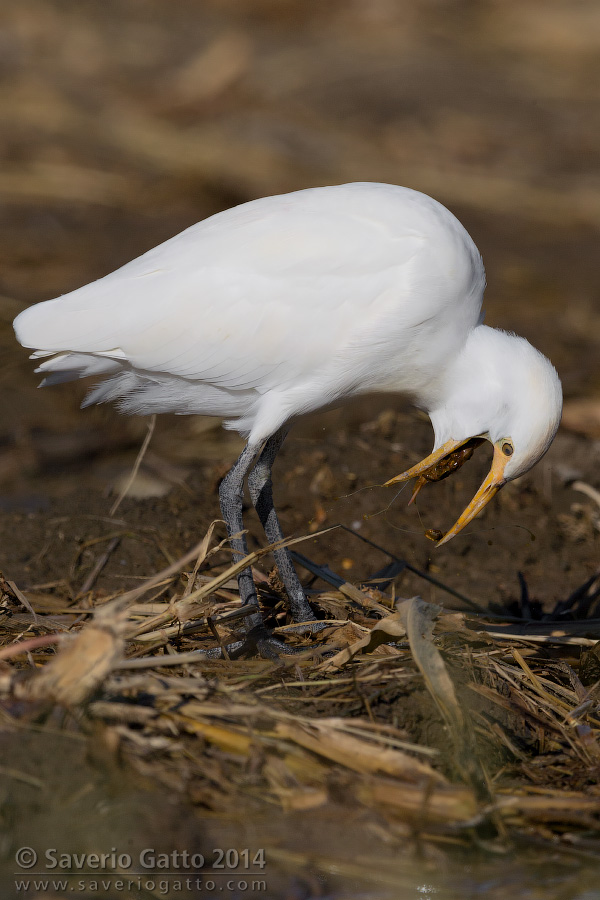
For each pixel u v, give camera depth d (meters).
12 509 9.26
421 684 5.98
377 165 18.14
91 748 5.11
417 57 23.36
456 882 5.04
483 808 5.32
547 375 6.86
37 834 4.89
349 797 5.23
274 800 5.24
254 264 6.79
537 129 20.80
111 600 7.30
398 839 5.15
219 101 19.77
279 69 21.84
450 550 8.77
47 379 7.38
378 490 9.15
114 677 5.57
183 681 5.62
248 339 6.84
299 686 6.04
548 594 8.43
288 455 9.73
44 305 6.98
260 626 6.87
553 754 5.99
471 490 9.29
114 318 6.82
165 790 5.14
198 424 11.23
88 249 14.42
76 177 16.58
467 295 6.95
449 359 7.01
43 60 20.41
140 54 21.52
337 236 6.79
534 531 9.07
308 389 7.05
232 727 5.48
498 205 17.73
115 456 10.52
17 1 22.83
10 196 15.88
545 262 15.95
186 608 6.34
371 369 7.04
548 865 5.18
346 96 20.95
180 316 6.80
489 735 5.90
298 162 17.80
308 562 7.61
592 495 9.42
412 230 6.83
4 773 5.01
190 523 8.66
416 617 6.11
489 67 23.56
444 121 20.41
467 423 7.01
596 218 17.66
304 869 4.98
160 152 17.53
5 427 10.81
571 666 6.94
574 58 24.47
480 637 6.66
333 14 25.61
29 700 5.21
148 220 15.61
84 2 24.00
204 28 23.69
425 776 5.30
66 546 8.26
